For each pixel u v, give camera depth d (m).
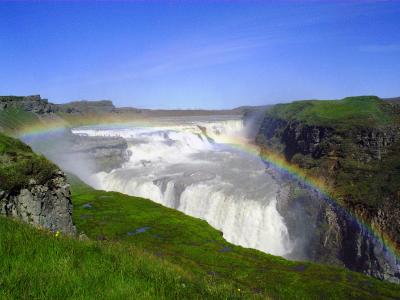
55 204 44.16
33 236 15.42
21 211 40.47
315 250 109.00
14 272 12.48
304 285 60.56
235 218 112.88
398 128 136.12
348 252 103.94
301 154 157.00
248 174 140.00
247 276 62.47
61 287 12.20
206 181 129.88
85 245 16.09
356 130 139.50
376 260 96.94
